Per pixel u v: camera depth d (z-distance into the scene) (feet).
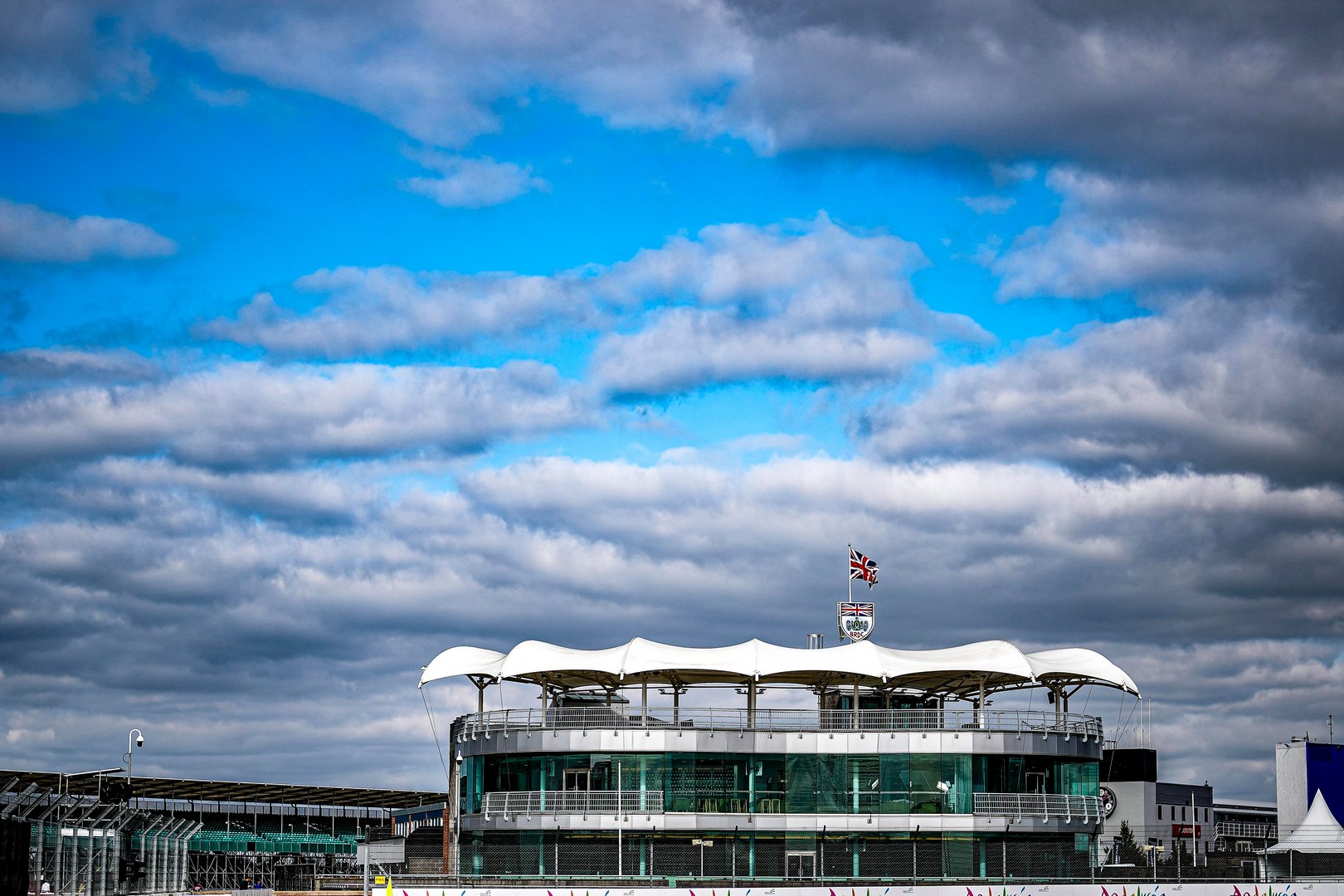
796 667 264.52
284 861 356.79
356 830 434.71
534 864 246.88
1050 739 264.31
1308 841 288.10
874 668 263.49
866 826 255.91
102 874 250.57
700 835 254.68
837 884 239.91
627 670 262.06
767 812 257.14
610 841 253.03
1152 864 282.97
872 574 298.97
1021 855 250.98
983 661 265.13
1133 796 431.02
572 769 258.98
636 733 257.55
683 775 256.32
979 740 259.19
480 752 268.21
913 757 258.98
